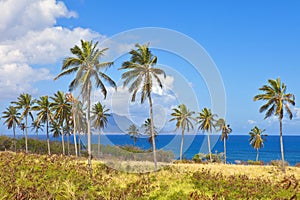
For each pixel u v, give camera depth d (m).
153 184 13.72
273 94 36.62
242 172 23.81
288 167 34.94
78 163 22.12
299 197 11.34
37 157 25.02
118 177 15.77
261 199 12.15
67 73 23.00
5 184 14.02
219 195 12.37
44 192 12.02
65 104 48.88
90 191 13.23
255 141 73.12
